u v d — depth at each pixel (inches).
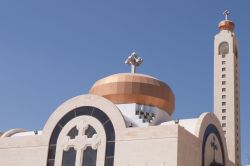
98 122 2428.6
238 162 3415.4
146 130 2294.5
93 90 2886.3
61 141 2469.2
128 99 2746.1
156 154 2228.1
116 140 2340.1
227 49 3725.4
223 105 3535.9
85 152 2399.1
